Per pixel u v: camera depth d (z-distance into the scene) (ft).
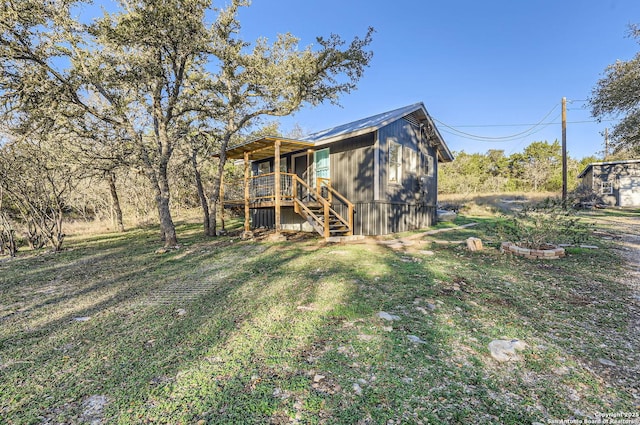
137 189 68.33
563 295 13.06
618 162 66.03
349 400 6.49
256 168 49.24
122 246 33.60
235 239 34.76
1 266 24.04
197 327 10.59
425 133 42.34
